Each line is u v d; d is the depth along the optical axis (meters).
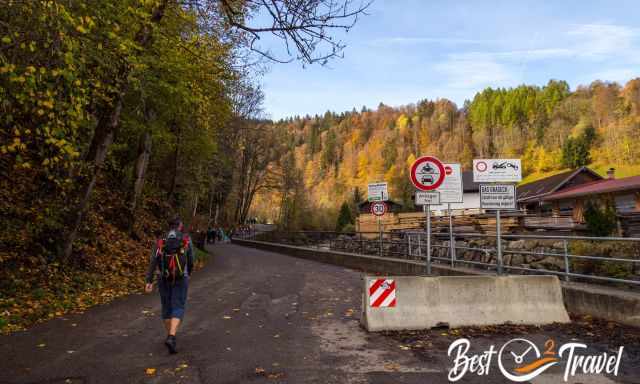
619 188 28.62
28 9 7.09
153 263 6.22
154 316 8.27
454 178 14.33
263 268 18.77
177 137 20.88
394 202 60.38
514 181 9.30
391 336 6.89
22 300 8.55
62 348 6.11
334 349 6.16
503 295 7.71
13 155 12.22
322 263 22.78
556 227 24.39
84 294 10.04
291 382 4.86
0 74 7.38
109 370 5.23
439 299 7.56
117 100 11.73
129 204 19.14
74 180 11.55
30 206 11.63
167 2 11.08
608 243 10.91
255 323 7.82
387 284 7.49
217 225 58.91
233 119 30.81
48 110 7.73
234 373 5.15
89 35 8.29
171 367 5.36
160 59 12.06
